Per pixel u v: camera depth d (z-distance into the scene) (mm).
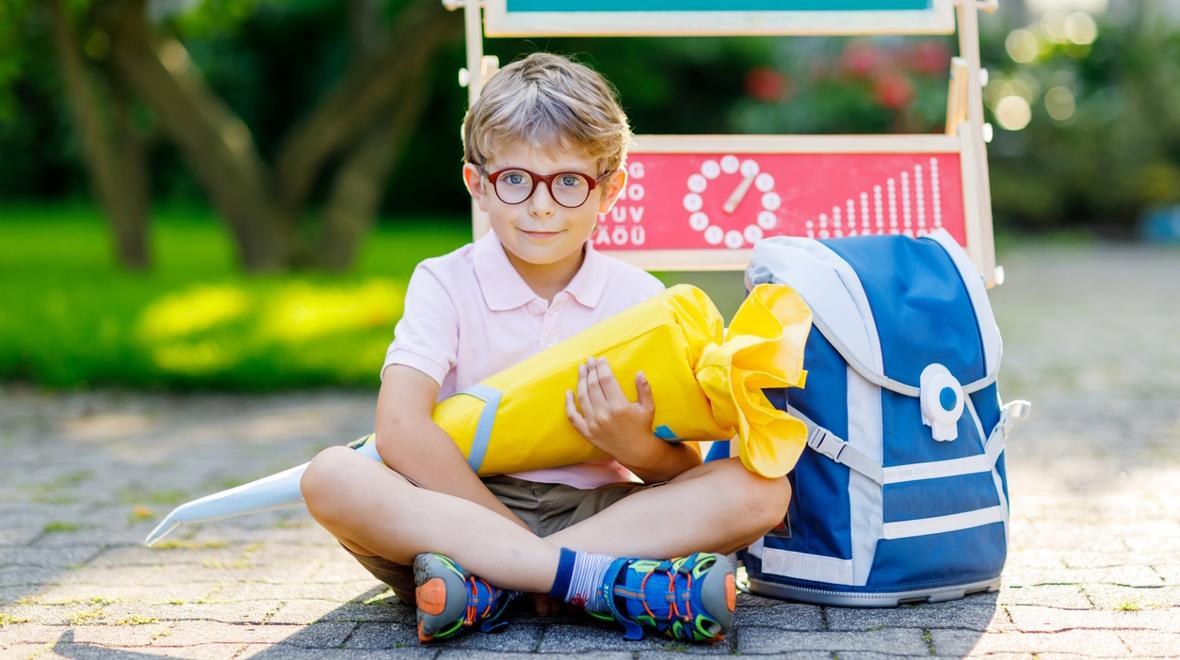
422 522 1779
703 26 2498
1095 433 3580
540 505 1949
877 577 1911
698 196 2467
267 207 7496
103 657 1763
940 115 9234
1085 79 14023
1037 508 2670
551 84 1940
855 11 2531
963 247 2498
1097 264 10000
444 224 14258
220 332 5070
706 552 1838
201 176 7434
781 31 2512
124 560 2350
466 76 2451
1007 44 13680
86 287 6676
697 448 2055
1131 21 14148
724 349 1784
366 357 4602
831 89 9953
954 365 1954
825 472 1920
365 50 7613
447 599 1718
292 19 13859
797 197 2482
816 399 1915
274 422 3898
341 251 7613
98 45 7484
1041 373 4762
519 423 1864
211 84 14109
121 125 7797
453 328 1985
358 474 1783
